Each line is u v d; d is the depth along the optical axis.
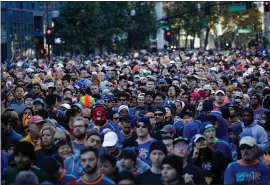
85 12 119.12
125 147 21.64
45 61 81.44
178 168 16.88
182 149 18.66
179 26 172.50
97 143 20.86
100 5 127.31
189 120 25.39
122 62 79.00
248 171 18.84
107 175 18.56
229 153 22.19
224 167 20.47
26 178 16.41
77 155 19.80
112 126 25.72
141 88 39.28
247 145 18.70
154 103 33.31
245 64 70.38
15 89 33.69
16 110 33.06
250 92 41.09
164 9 194.25
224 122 25.86
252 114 25.88
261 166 18.94
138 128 22.08
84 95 36.41
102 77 50.88
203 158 20.59
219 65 67.25
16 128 25.41
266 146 25.52
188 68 64.50
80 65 69.12
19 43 124.00
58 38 108.44
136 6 143.25
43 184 17.44
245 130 25.84
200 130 25.55
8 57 106.62
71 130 25.64
